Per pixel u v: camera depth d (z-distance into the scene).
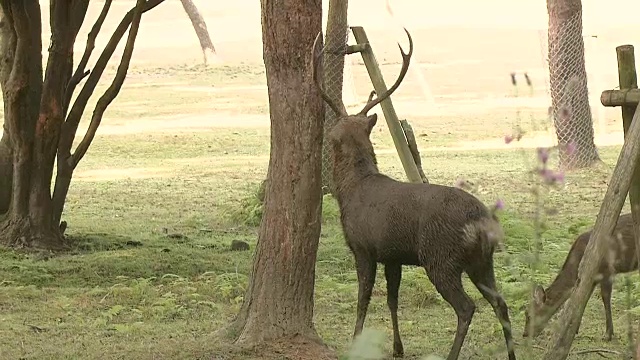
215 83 44.62
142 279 13.09
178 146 30.72
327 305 11.96
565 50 22.52
